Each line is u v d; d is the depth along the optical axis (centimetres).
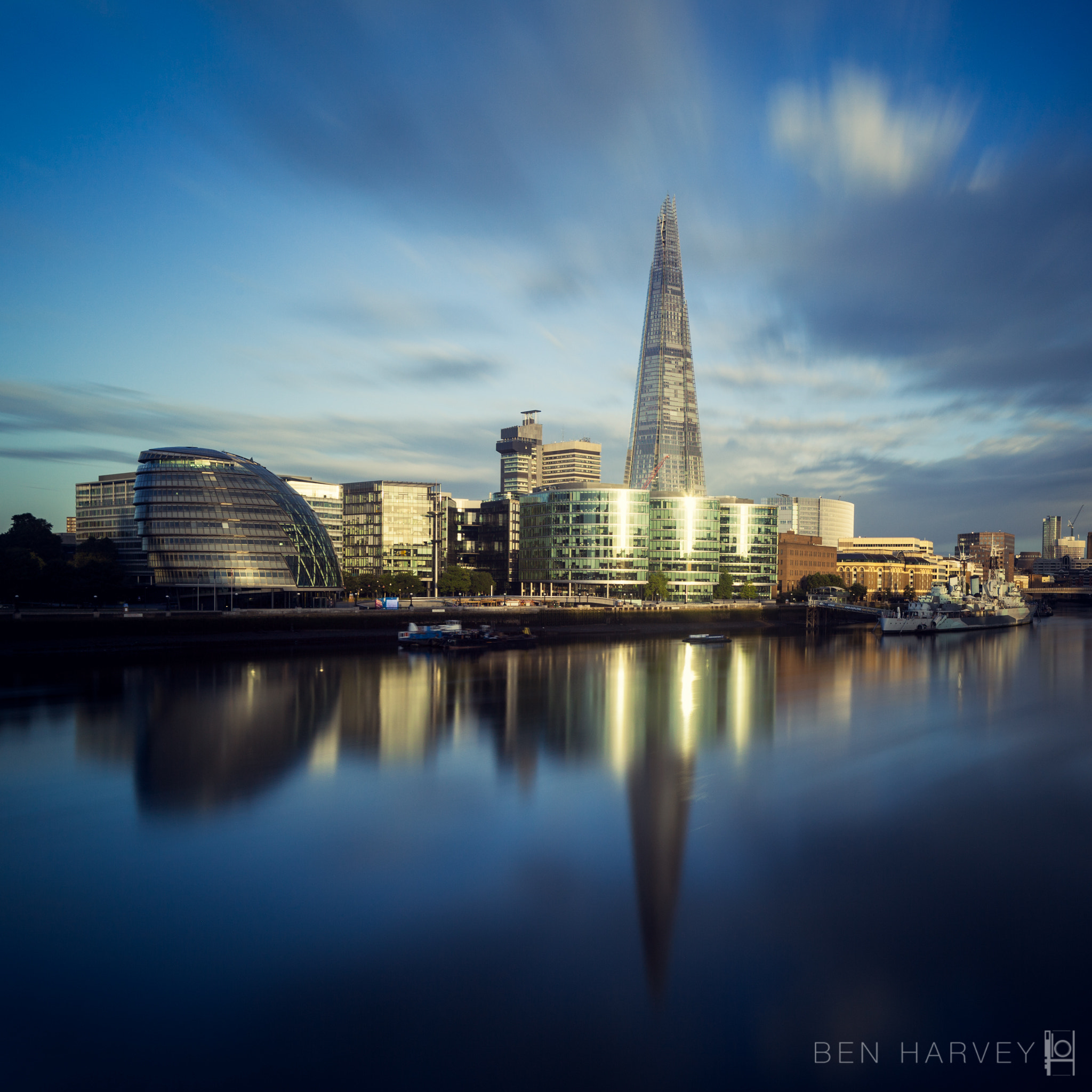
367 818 5675
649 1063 3127
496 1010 3434
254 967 3722
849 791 6512
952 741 8400
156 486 19038
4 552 16712
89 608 17312
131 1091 2944
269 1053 3153
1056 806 6162
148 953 3831
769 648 19875
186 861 4891
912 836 5491
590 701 10694
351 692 10962
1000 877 4819
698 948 3947
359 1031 3284
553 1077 3045
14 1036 3231
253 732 8288
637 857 5041
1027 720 9681
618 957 3853
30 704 9606
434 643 17325
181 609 18362
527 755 7519
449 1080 3027
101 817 5622
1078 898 4550
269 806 5922
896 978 3712
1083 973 3781
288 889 4512
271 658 14725
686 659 16800
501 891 4534
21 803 5919
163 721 8731
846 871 4891
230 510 19200
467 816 5744
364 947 3909
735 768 7181
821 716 9894
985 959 3894
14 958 3788
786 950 3938
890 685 12875
